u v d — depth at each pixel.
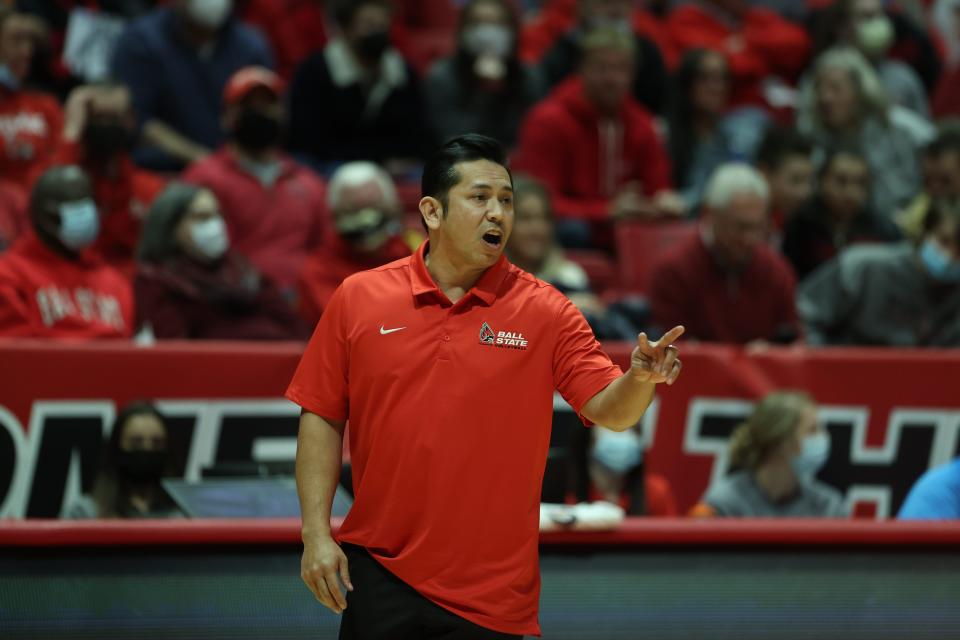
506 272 11.15
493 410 10.73
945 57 41.56
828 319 24.97
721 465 21.30
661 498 19.75
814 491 19.91
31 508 18.27
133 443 17.20
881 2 39.06
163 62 29.44
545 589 13.95
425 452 10.66
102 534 13.23
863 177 27.97
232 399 19.14
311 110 30.02
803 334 24.88
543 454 10.98
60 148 24.77
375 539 10.81
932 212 24.12
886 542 14.38
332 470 11.04
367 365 10.84
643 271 27.12
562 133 29.16
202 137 29.69
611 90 29.25
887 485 21.48
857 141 30.98
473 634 10.66
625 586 14.05
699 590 14.15
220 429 19.09
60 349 18.45
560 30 36.50
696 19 39.06
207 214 21.67
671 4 40.59
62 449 18.42
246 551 13.58
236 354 19.17
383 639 10.70
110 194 25.28
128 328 20.86
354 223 22.58
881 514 21.45
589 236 28.41
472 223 10.71
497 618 10.70
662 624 14.05
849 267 24.81
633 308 23.72
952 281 24.28
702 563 14.18
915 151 31.27
